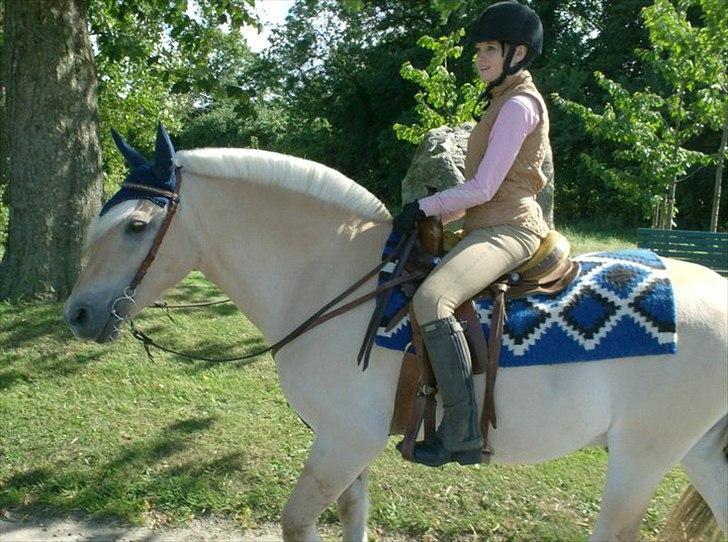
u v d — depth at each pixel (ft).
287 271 9.45
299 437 15.55
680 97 40.14
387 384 8.86
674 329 8.55
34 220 24.20
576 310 8.70
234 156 9.34
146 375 18.93
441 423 8.64
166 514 12.83
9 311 22.89
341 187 9.42
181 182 9.26
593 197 80.94
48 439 15.23
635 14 81.15
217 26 30.40
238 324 23.13
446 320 8.36
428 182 22.72
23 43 23.76
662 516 12.50
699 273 9.34
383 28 102.17
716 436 9.28
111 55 28.43
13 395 17.48
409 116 90.43
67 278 24.56
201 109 132.16
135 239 8.95
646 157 40.27
